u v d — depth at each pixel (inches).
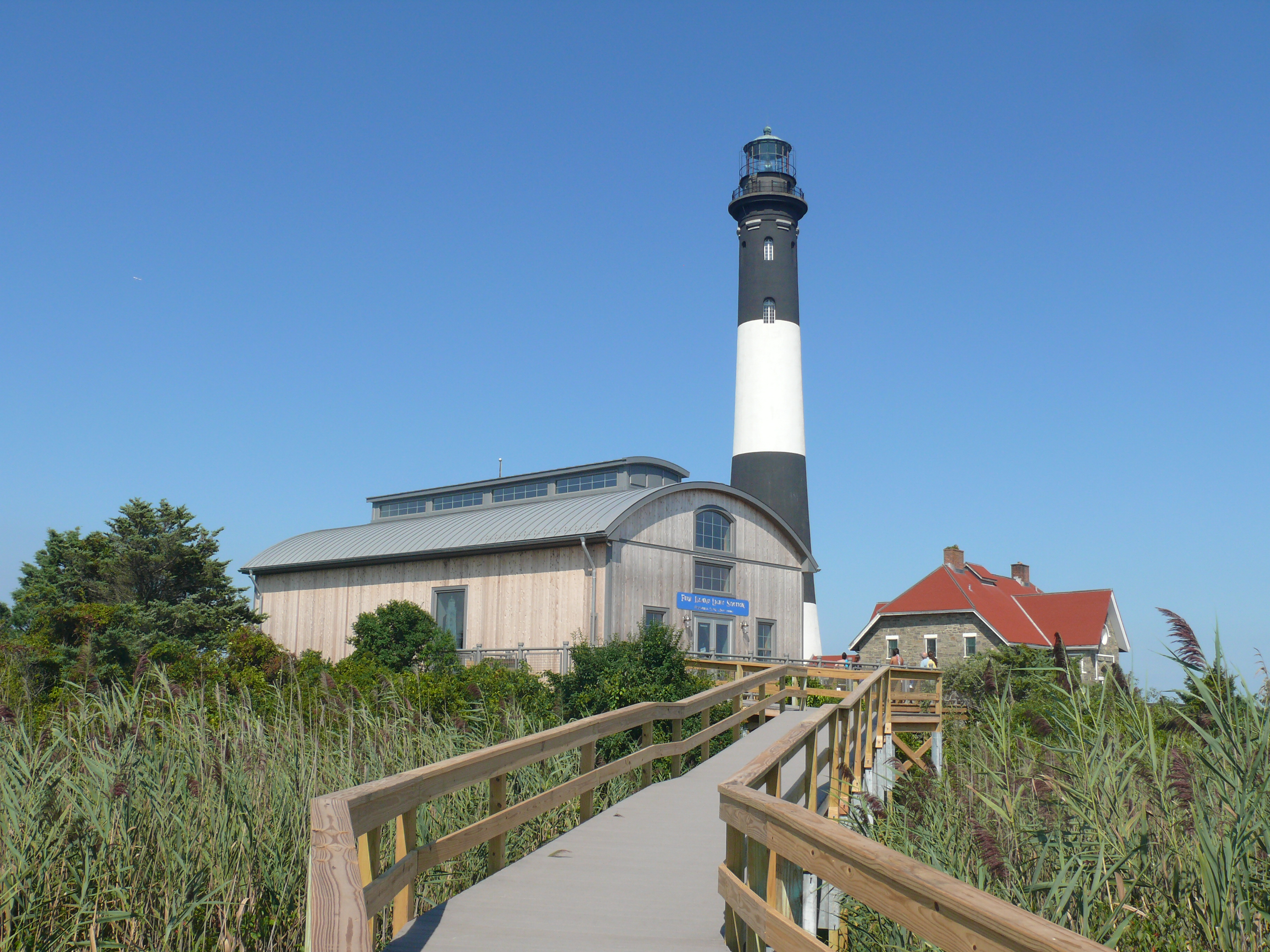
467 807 377.7
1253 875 200.7
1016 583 2042.3
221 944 265.3
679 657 698.2
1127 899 220.7
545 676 998.4
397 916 250.2
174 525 1254.9
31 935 247.1
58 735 323.6
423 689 661.9
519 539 1063.6
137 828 285.6
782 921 181.0
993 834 267.7
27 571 1337.4
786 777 457.1
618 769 414.6
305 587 1286.9
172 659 778.8
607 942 239.5
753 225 1631.4
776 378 1587.1
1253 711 210.8
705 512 1151.6
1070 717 286.8
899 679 792.3
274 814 303.7
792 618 1255.5
